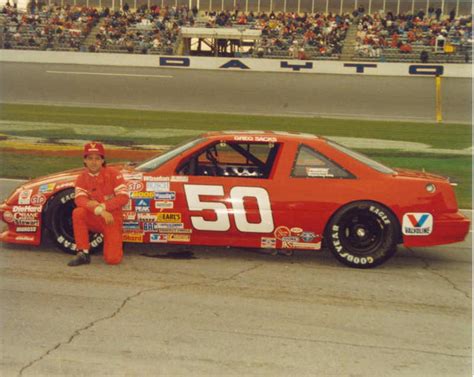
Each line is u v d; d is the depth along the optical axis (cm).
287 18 4509
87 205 593
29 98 2734
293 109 2628
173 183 632
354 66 3494
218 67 3600
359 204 620
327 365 398
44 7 4722
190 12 4700
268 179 634
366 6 4644
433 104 2788
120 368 383
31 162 1235
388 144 1694
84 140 1608
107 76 3309
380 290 559
